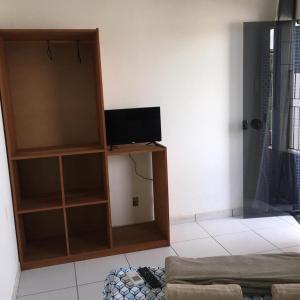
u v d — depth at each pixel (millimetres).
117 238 3096
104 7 2980
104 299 1744
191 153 3443
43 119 3016
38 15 2848
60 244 3039
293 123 3510
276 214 3662
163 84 3240
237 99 3475
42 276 2625
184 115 3354
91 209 3279
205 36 3279
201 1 3213
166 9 3135
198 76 3324
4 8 2775
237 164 3604
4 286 2086
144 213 3426
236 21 3336
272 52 3389
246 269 1735
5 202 2367
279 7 3303
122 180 3307
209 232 3297
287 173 3607
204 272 1710
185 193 3498
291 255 1884
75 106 3072
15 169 2758
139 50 3125
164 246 3037
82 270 2693
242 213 3695
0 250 2057
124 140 2990
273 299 1496
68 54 2986
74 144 3080
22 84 2922
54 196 2994
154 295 1680
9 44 2840
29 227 3139
